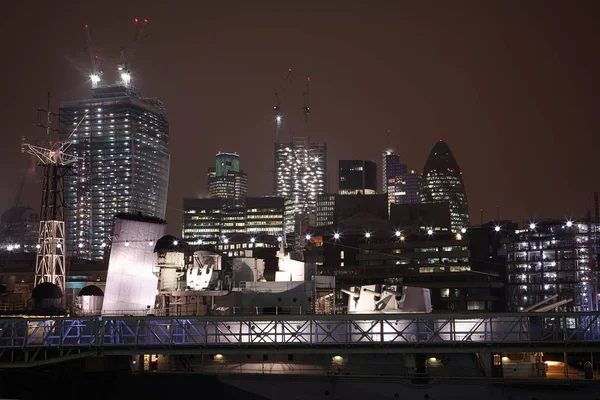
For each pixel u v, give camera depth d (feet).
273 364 328.49
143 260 398.42
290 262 400.47
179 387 323.57
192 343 294.66
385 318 292.81
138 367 336.49
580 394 299.58
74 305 440.86
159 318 297.53
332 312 392.68
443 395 308.60
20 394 328.70
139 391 326.44
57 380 329.11
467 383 307.58
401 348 291.38
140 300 392.68
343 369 323.37
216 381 321.32
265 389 318.45
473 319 310.45
